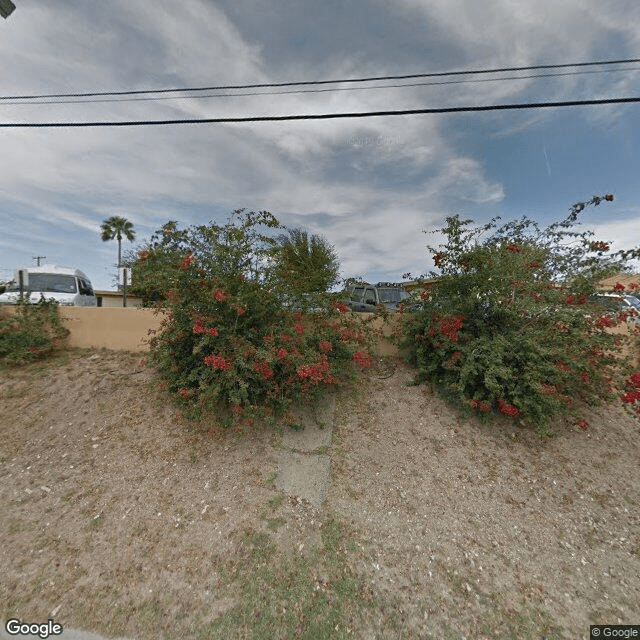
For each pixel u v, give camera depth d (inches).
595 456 180.4
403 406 209.3
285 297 211.8
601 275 198.8
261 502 138.6
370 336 235.9
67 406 187.8
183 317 191.0
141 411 187.3
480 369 188.5
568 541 130.3
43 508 127.9
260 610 96.3
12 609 91.5
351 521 133.0
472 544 125.9
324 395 214.7
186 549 115.2
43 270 400.2
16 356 224.5
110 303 804.0
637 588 111.4
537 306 194.9
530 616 99.9
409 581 109.3
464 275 212.4
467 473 162.6
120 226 1051.9
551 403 174.6
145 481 145.0
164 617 92.4
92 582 100.8
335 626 93.4
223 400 181.9
